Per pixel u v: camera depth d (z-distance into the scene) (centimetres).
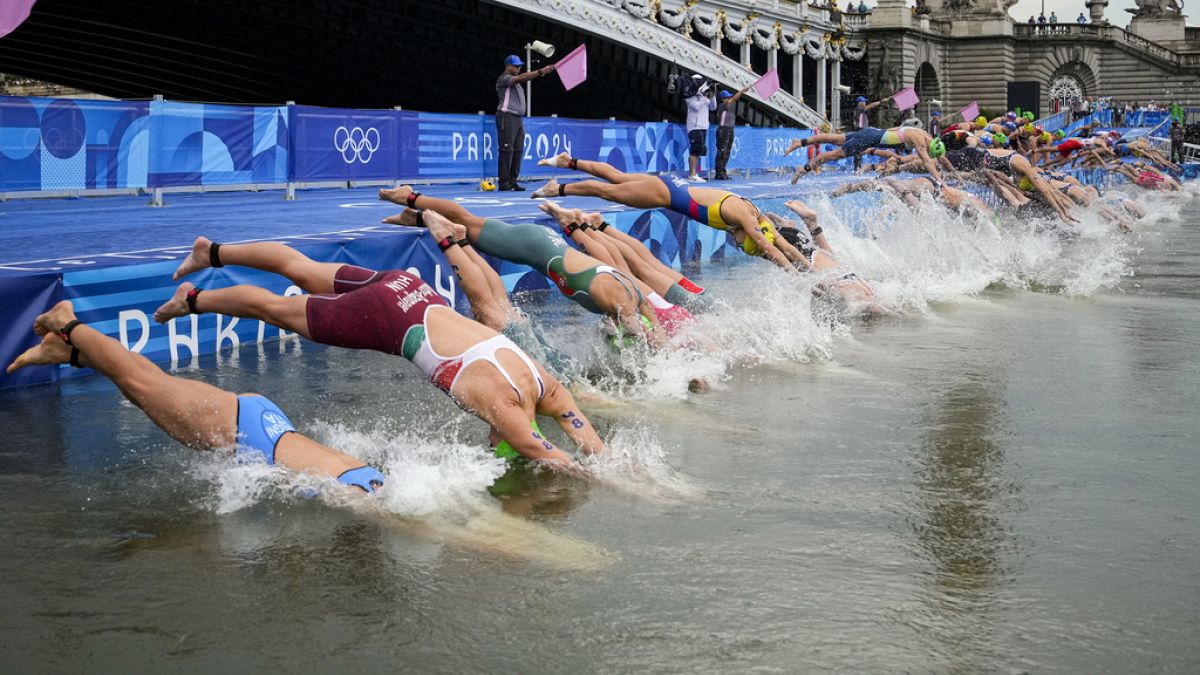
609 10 4066
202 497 450
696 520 435
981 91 6769
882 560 392
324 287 547
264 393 638
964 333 908
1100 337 891
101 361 464
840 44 5659
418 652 317
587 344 793
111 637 326
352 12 4412
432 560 388
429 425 569
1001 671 308
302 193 1634
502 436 502
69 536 406
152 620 337
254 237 928
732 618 342
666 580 372
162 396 468
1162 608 351
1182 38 7531
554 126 2055
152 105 1300
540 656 315
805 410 629
